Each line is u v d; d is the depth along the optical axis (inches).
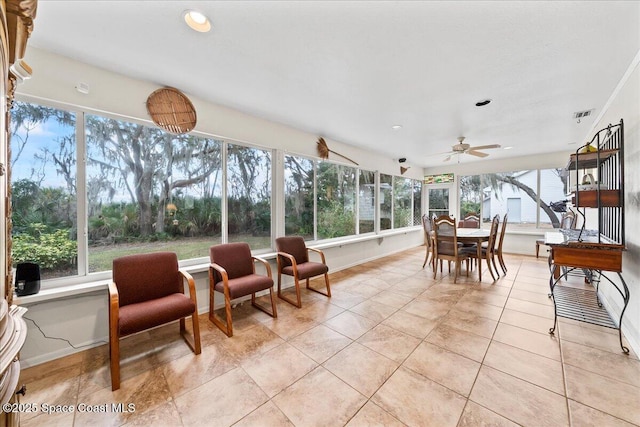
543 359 75.5
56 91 78.2
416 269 183.6
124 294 79.6
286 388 65.0
